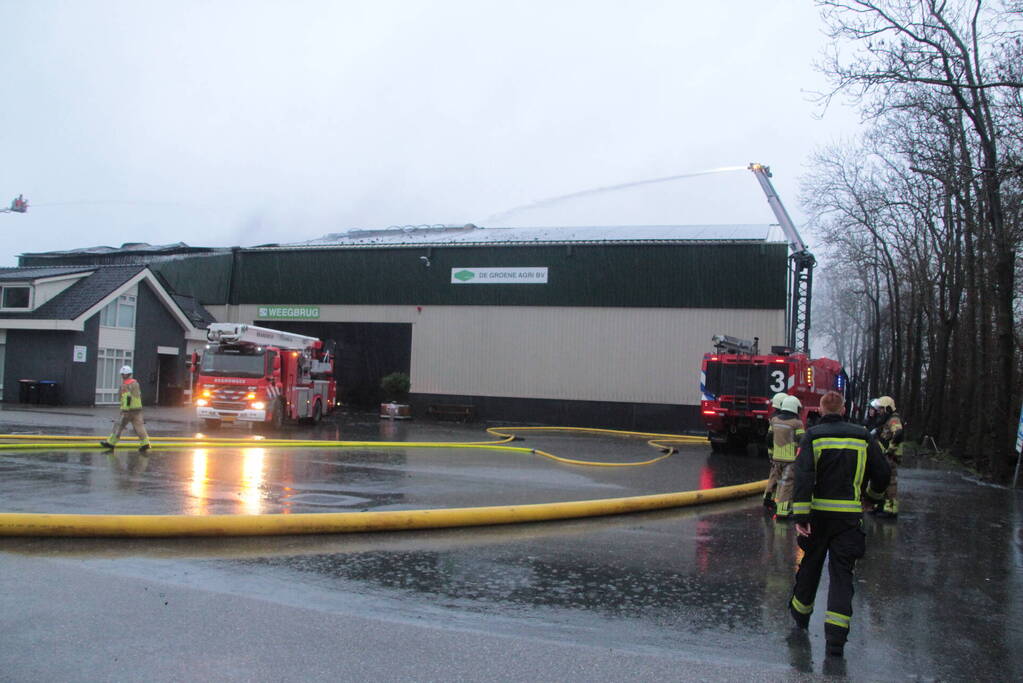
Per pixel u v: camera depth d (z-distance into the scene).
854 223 33.28
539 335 33.28
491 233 41.41
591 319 32.66
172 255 41.00
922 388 45.16
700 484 14.51
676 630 6.04
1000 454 18.16
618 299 32.34
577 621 6.12
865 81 17.23
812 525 6.05
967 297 26.48
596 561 8.20
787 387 21.36
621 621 6.19
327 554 7.89
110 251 44.66
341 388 36.59
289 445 18.23
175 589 6.44
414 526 9.21
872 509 12.63
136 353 31.73
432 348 34.66
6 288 29.91
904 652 5.84
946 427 29.28
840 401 6.19
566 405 32.72
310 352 26.55
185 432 21.02
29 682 4.51
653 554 8.67
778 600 7.05
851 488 5.93
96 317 29.80
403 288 35.19
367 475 13.58
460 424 31.33
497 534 9.33
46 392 28.44
